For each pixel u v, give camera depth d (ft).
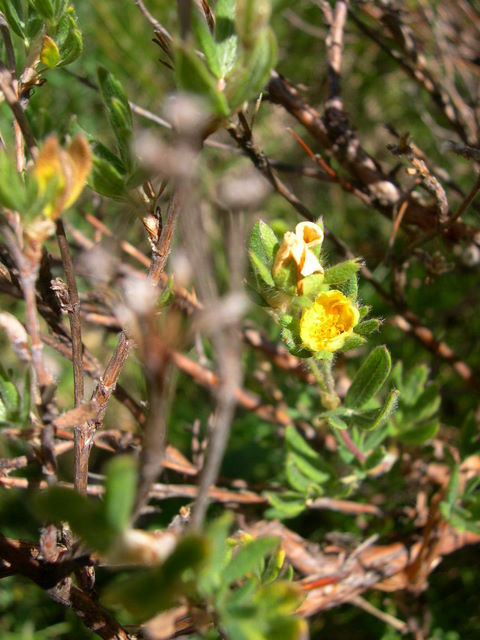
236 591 0.85
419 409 1.41
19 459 1.12
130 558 0.80
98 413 1.05
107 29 1.60
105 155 1.04
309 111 1.49
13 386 1.00
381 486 1.52
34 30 1.07
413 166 1.39
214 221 1.59
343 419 1.18
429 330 1.57
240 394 1.54
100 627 1.02
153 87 1.25
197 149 0.92
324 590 1.31
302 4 2.13
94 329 1.53
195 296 1.18
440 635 1.50
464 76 1.85
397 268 1.49
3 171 0.86
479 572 1.56
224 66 0.92
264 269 1.08
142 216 1.03
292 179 2.01
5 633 1.47
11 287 1.29
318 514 1.62
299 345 1.10
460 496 1.36
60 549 1.01
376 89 2.12
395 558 1.37
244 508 1.47
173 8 1.41
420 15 1.80
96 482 1.43
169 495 1.37
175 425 1.73
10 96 1.00
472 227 1.49
